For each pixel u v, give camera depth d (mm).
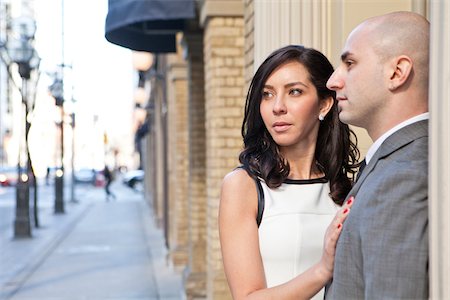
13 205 35375
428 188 1619
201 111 9391
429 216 1595
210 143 7305
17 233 18812
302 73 2279
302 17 3705
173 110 12680
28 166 19047
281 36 3922
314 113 2320
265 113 2307
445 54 1564
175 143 12383
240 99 7148
